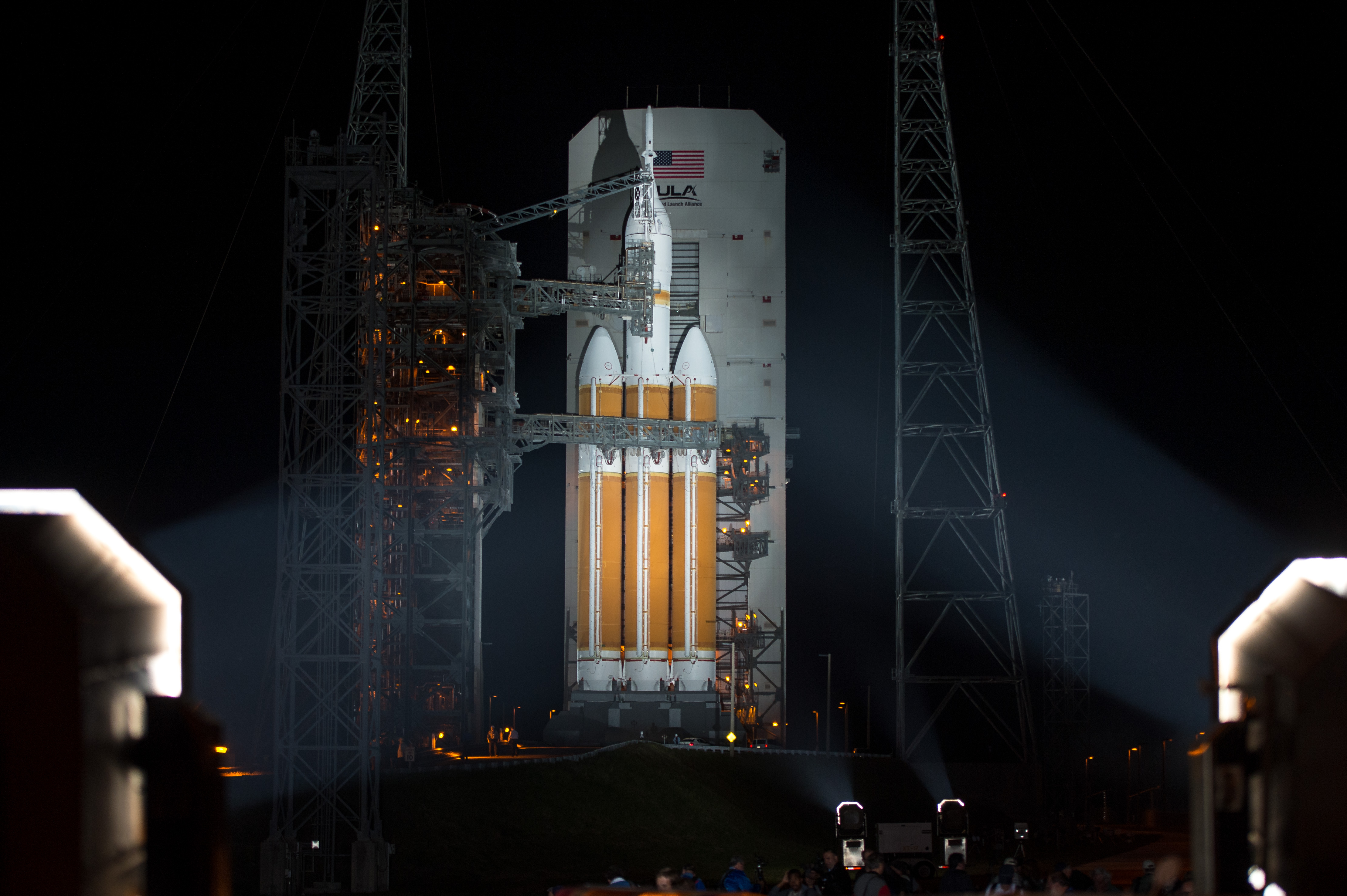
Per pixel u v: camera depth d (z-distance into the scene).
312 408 78.81
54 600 4.66
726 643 109.56
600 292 94.38
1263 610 5.73
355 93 84.00
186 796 5.12
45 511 5.40
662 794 75.62
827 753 95.62
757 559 113.31
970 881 22.03
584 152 117.94
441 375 83.38
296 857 50.84
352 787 60.09
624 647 102.19
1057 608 107.62
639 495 102.75
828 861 22.92
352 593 56.25
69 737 4.64
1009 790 92.00
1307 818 5.07
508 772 69.62
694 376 105.50
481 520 84.00
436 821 61.47
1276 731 5.29
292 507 54.09
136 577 5.31
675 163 117.69
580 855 63.72
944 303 94.06
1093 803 124.00
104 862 4.82
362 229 62.00
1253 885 5.39
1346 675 4.98
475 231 83.00
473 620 82.06
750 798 82.75
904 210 94.75
